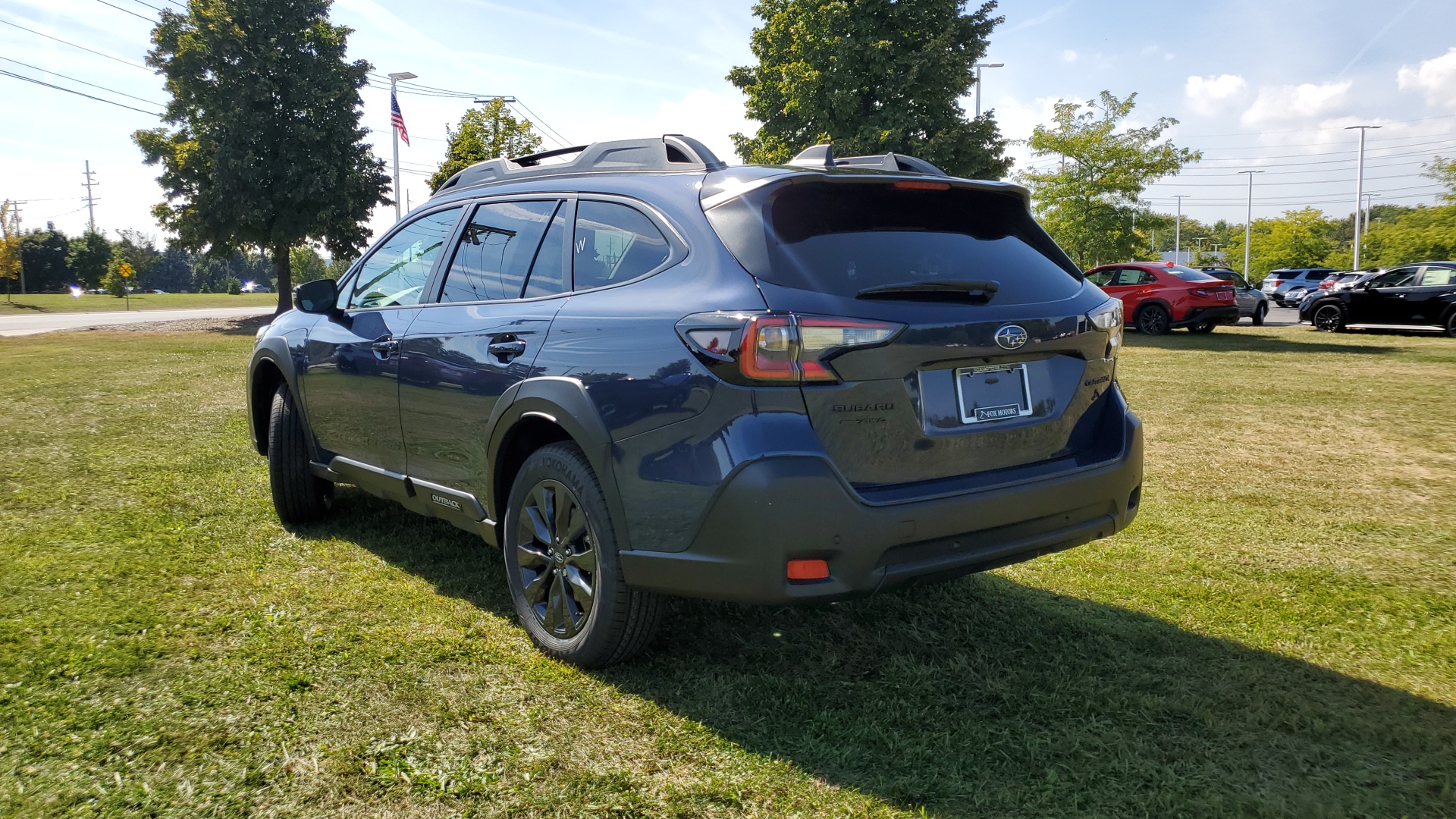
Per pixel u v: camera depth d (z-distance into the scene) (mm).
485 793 2137
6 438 6930
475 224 3557
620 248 2855
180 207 32188
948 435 2508
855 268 2455
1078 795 2141
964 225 2779
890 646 3016
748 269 2410
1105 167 31031
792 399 2303
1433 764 2287
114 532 4266
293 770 2221
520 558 3014
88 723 2438
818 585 2309
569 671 2797
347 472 3977
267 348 4465
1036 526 2652
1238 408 8594
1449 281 17969
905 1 21516
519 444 3105
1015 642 3057
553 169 3344
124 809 2059
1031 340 2631
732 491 2305
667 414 2453
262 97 29250
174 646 2939
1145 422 7789
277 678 2719
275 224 30109
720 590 2375
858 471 2383
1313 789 2166
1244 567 3910
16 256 66125
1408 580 3729
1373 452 6488
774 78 23141
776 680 2734
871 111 22219
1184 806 2092
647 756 2311
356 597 3426
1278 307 35875
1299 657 2947
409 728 2436
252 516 4590
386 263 4031
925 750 2338
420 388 3400
